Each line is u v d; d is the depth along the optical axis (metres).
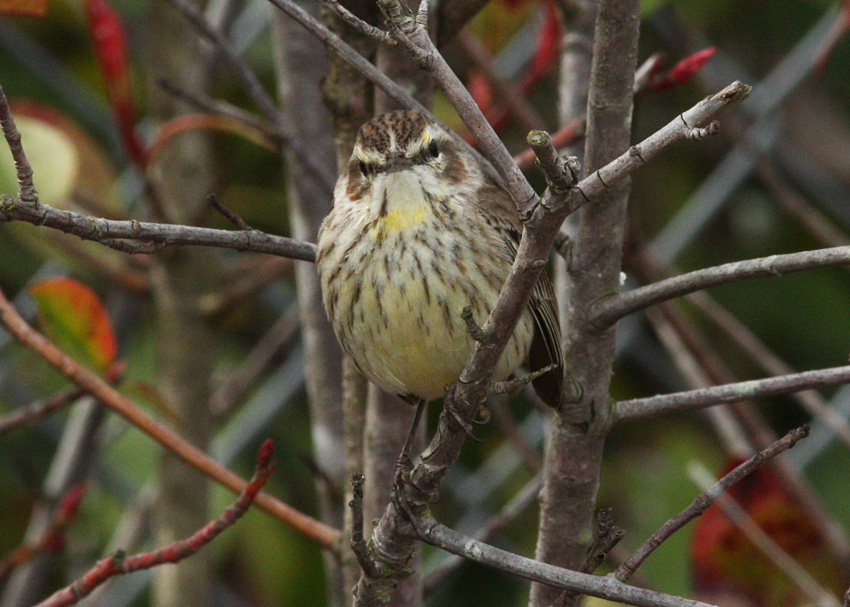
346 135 7.11
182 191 9.74
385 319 6.88
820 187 11.65
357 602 5.74
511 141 10.73
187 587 9.06
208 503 9.27
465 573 11.26
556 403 6.20
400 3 4.64
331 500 7.65
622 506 10.96
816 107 12.95
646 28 10.59
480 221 7.07
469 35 8.68
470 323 4.96
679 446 10.60
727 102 4.25
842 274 12.10
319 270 7.18
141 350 11.56
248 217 11.12
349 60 5.87
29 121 7.66
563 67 7.28
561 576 5.09
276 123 7.64
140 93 11.85
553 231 4.60
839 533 8.05
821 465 11.41
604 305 5.91
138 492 10.59
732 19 12.27
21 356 11.12
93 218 5.29
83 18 11.57
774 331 11.95
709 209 10.35
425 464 5.42
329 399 8.30
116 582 10.23
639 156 4.38
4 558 11.11
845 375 5.59
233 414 11.80
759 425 8.63
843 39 12.48
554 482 6.22
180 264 9.19
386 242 6.93
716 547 7.62
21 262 11.81
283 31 8.62
